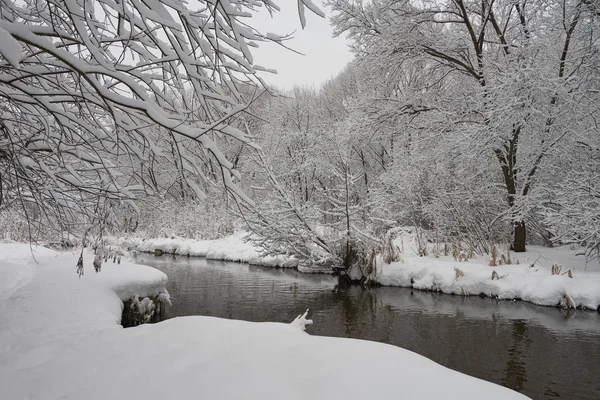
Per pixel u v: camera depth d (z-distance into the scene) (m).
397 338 7.44
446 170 14.89
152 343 3.45
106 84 3.48
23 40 2.46
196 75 3.11
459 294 10.88
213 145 3.01
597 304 8.80
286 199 14.29
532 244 16.14
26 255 11.60
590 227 9.64
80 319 5.26
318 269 15.44
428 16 15.50
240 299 10.92
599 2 11.26
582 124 11.88
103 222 5.04
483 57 14.40
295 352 2.95
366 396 2.30
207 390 2.46
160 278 8.69
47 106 3.21
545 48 12.49
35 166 4.21
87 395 2.64
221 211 23.50
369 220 14.58
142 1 2.70
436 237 14.41
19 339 4.32
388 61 16.00
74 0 2.50
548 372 5.77
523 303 9.77
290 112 27.64
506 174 14.06
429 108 15.79
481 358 6.35
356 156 23.97
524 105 11.73
